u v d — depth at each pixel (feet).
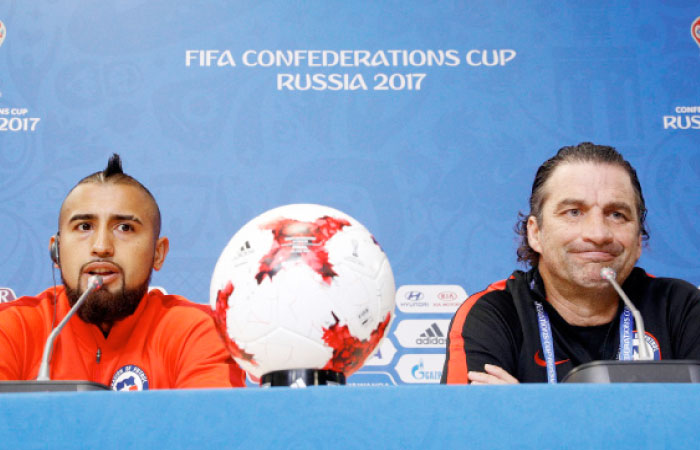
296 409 2.10
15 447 2.07
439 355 6.42
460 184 6.72
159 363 5.71
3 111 6.61
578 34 7.03
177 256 6.48
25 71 6.70
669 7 7.11
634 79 6.97
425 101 6.86
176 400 2.11
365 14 7.01
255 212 6.60
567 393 2.13
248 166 6.68
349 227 3.11
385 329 3.13
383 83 6.89
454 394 2.12
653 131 6.87
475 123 6.84
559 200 5.46
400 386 2.13
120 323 5.71
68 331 5.68
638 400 2.13
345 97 6.84
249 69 6.85
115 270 5.64
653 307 5.48
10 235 6.41
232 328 2.96
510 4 7.07
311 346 2.89
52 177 6.54
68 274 5.65
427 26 7.00
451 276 6.56
